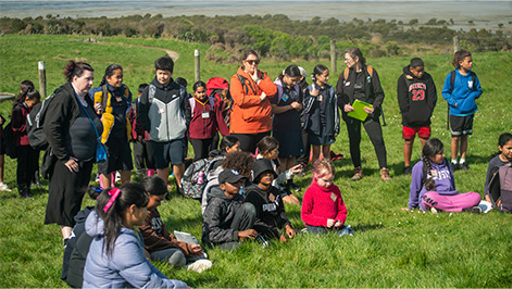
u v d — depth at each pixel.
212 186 6.23
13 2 181.25
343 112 10.45
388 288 4.92
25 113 9.55
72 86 6.47
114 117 8.01
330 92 10.03
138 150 10.69
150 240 5.62
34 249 6.78
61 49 50.06
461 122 10.77
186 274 5.48
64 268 4.56
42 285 5.49
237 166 6.42
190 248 5.81
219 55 47.16
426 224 7.08
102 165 8.07
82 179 6.60
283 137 9.36
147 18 112.06
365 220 7.72
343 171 11.24
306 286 5.16
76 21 75.56
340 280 5.20
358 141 10.38
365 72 10.13
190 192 6.73
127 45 59.19
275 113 9.26
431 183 7.77
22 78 29.27
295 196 9.19
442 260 5.52
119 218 4.08
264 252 5.98
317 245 5.98
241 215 6.08
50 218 6.45
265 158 6.95
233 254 5.91
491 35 66.81
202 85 9.70
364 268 5.48
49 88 24.33
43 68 18.30
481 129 15.74
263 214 6.53
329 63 32.81
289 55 57.41
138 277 4.09
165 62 8.51
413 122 10.41
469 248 5.76
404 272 5.28
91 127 6.52
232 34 65.25
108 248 4.02
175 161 8.88
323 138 10.18
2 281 5.65
